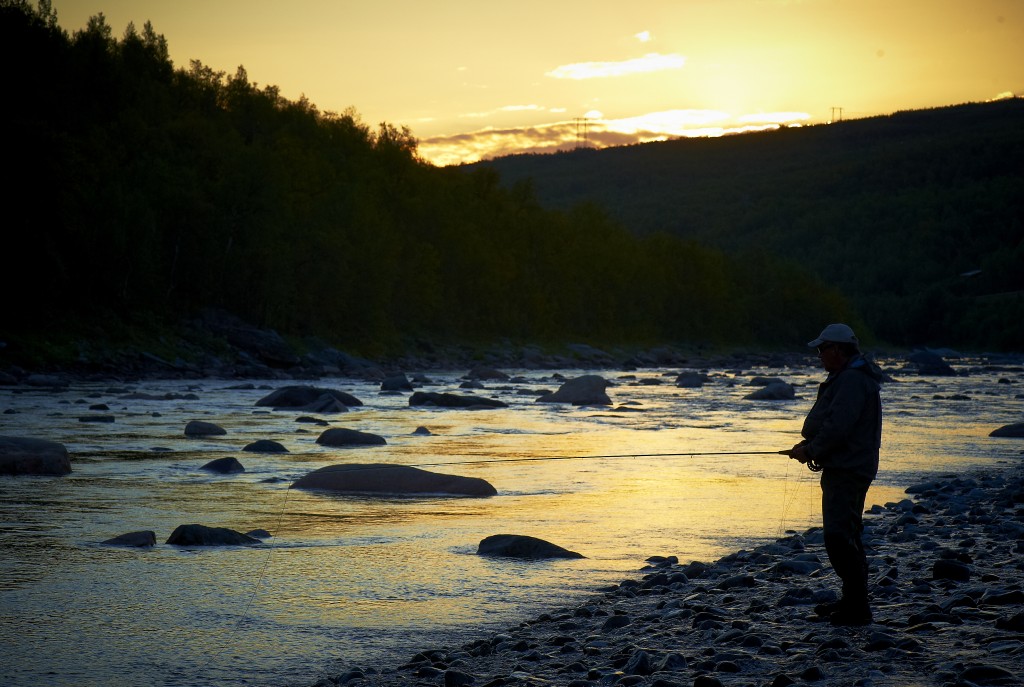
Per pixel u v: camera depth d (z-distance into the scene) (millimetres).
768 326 145500
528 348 97438
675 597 8125
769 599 7758
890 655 5715
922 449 22484
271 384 47656
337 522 12258
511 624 7527
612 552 10547
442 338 90812
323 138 93312
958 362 104688
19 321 50375
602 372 76312
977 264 194625
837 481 6742
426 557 10156
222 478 16078
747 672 5574
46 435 22469
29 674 6195
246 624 7453
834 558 6738
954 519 12266
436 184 97500
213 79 86250
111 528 11539
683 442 23125
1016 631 6199
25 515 12367
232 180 65875
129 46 79938
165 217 62031
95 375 47594
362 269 77562
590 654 6316
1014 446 23234
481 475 17203
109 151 62562
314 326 73562
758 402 39875
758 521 12594
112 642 6930
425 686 5785
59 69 59500
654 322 128250
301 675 6219
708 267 136500
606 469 18234
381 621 7594
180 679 6121
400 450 20891
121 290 56969
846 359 6914
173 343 56281
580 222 121312
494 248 102562
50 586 8633
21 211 50125
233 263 65062
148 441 21641
